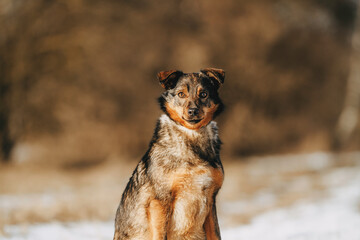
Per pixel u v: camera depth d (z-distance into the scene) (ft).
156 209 17.90
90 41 94.32
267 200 49.44
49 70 93.15
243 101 111.34
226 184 63.31
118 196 50.72
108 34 97.66
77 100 98.84
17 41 91.66
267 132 113.39
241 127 109.70
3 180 69.15
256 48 110.32
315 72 120.06
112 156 102.27
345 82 123.95
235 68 108.88
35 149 100.68
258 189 57.98
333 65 122.83
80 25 94.22
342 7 127.54
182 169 17.95
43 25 92.07
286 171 77.97
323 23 123.24
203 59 106.01
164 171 17.97
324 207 41.16
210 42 108.47
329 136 118.11
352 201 42.80
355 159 90.43
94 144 103.50
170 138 18.38
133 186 18.66
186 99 18.49
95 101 101.19
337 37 126.11
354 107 117.60
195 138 18.45
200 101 18.58
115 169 86.94
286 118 117.39
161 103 19.24
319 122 120.37
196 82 18.85
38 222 31.55
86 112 101.65
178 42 108.27
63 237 26.91
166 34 108.17
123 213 18.89
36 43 92.17
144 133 106.32
